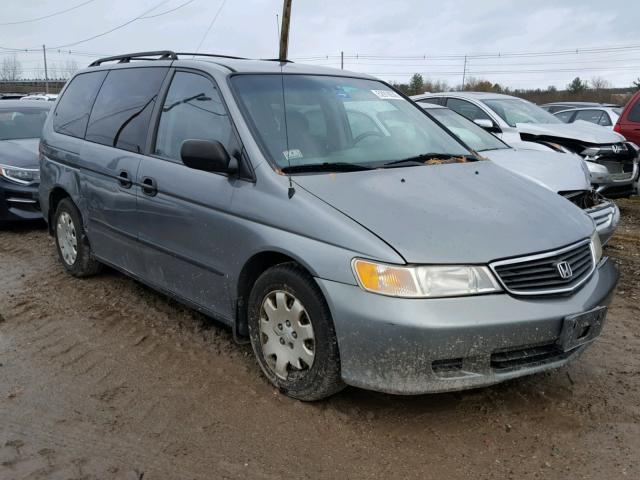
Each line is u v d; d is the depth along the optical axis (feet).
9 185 24.20
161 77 14.61
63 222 18.11
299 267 10.53
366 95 14.51
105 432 10.14
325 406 10.78
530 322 9.39
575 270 10.41
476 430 10.14
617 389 11.51
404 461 9.37
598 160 26.32
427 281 9.21
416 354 9.12
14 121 28.60
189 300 13.21
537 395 11.24
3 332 14.28
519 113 29.01
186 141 11.73
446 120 23.85
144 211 13.89
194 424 10.36
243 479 8.97
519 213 10.81
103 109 16.48
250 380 11.78
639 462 9.31
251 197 11.20
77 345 13.53
